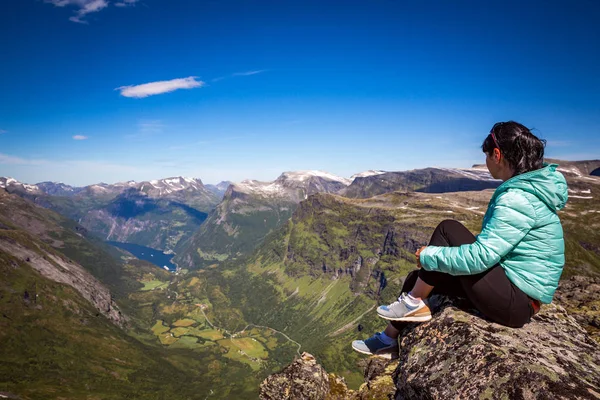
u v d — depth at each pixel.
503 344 1.41
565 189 1.44
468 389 1.29
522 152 1.47
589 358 1.45
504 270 1.49
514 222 1.38
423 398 1.46
